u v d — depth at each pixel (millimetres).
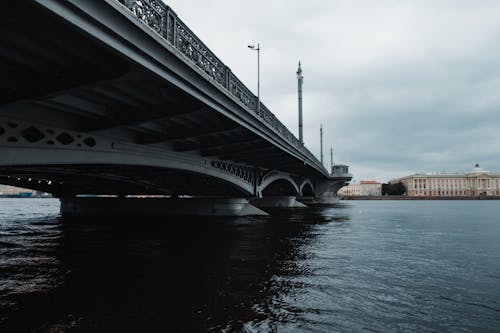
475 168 180000
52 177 26562
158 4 10109
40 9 6273
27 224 28156
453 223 32906
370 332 6688
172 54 10281
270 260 13328
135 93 11789
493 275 11344
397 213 51094
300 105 51500
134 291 9086
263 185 38719
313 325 6941
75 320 7031
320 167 60625
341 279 10570
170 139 17234
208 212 35625
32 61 8586
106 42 7820
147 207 36781
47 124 12180
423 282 10391
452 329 6895
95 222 29953
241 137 21062
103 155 14922
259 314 7480
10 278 10414
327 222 31578
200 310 7664
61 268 11789
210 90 13617
